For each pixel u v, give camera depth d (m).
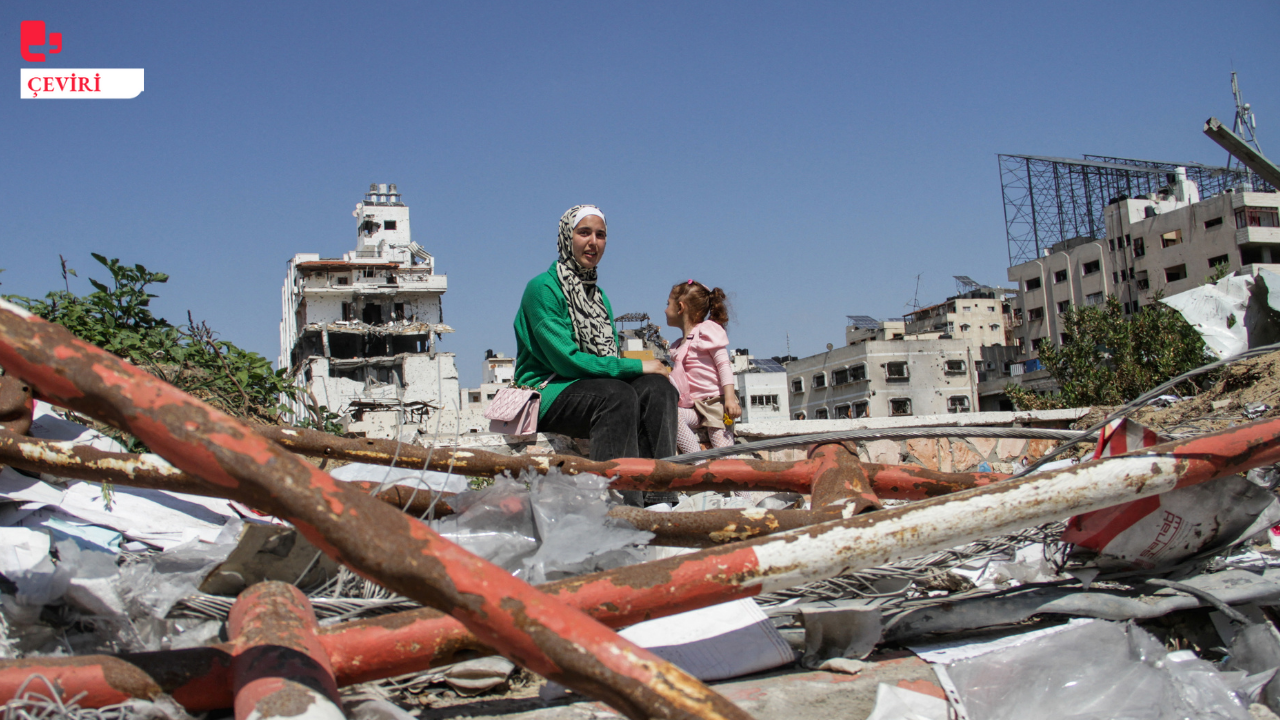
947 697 1.90
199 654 1.48
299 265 63.06
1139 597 2.40
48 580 1.87
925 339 65.75
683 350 5.79
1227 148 3.44
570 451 5.05
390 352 61.50
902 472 3.01
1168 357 31.22
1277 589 2.25
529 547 2.35
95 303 4.45
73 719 1.41
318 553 2.27
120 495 2.72
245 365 4.53
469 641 1.60
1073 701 1.88
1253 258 46.78
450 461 2.82
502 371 64.50
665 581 1.72
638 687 1.18
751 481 2.98
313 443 2.77
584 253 4.52
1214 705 1.85
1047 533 2.77
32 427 2.95
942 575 2.72
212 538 2.64
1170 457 2.06
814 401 66.12
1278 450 2.12
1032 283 60.00
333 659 1.56
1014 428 3.10
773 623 2.37
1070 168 58.62
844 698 1.95
